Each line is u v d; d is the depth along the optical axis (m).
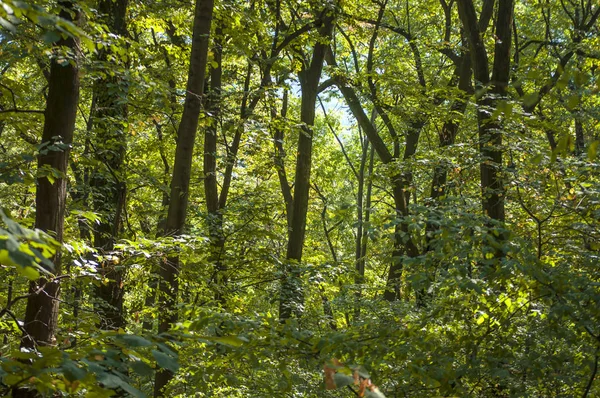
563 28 20.61
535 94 2.88
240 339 2.89
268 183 22.66
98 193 10.49
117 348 2.94
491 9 15.65
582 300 4.93
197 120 9.67
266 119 12.70
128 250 6.75
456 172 9.93
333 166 28.94
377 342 4.71
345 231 29.06
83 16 5.23
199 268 10.48
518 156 9.88
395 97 18.16
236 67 16.17
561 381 5.32
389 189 26.31
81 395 3.47
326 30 16.19
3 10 2.57
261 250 11.91
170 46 11.98
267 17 14.91
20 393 3.35
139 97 9.68
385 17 22.78
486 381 5.37
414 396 5.07
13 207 7.46
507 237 5.27
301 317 10.98
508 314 5.34
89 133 10.12
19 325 4.68
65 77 5.41
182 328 3.51
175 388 8.52
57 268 5.37
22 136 7.39
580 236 7.01
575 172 7.71
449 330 5.73
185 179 9.62
